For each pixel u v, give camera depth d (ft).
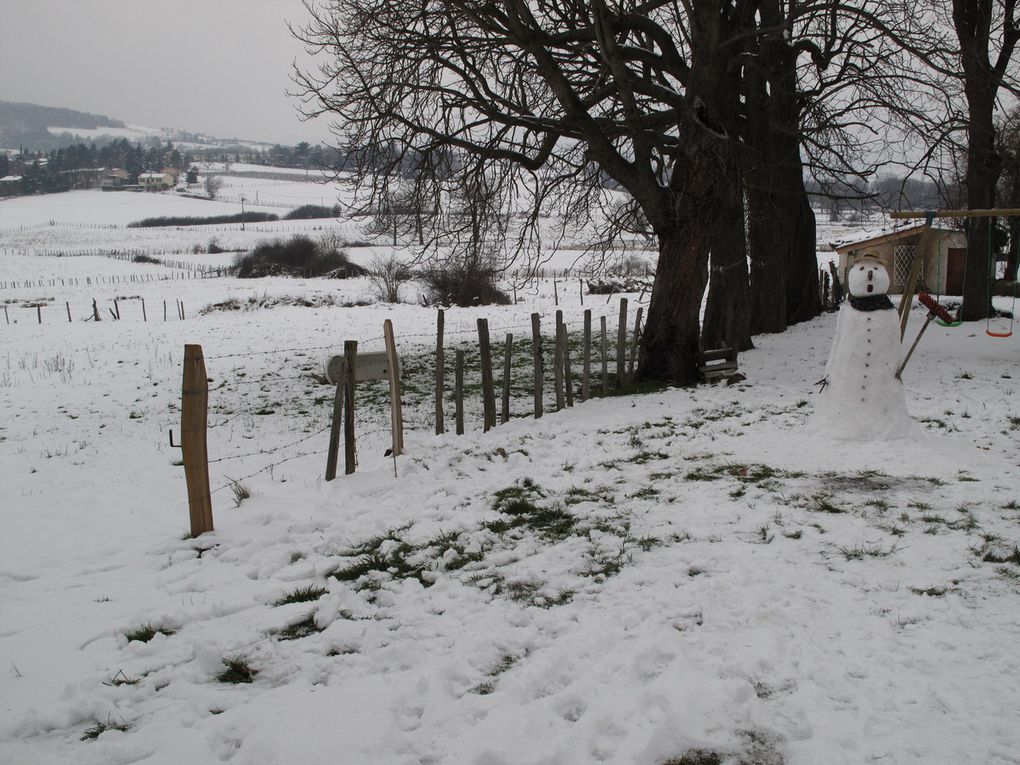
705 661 14.75
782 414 38.75
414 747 12.78
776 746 12.09
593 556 20.99
